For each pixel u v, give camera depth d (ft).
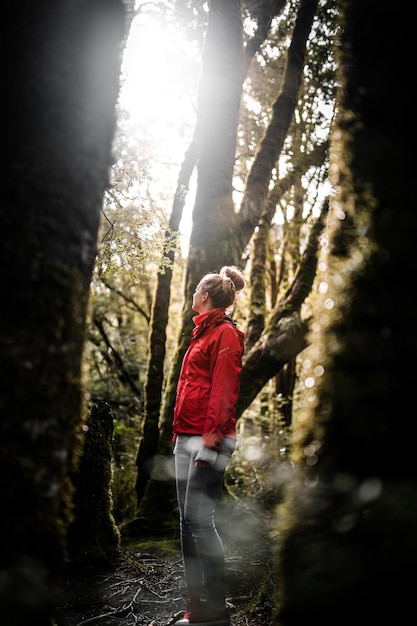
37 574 3.67
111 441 10.85
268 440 15.19
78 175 4.14
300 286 14.34
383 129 4.03
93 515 10.15
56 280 3.92
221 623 7.44
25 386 3.77
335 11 13.67
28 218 3.87
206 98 13.71
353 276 4.04
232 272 9.47
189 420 7.93
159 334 15.70
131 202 10.82
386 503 3.37
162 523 13.01
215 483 7.62
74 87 4.14
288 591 3.94
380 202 3.93
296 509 4.07
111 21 4.52
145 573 9.99
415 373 3.55
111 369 27.48
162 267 13.03
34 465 3.83
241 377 13.57
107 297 26.96
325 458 3.99
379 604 3.33
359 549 3.47
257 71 18.38
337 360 4.05
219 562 7.54
